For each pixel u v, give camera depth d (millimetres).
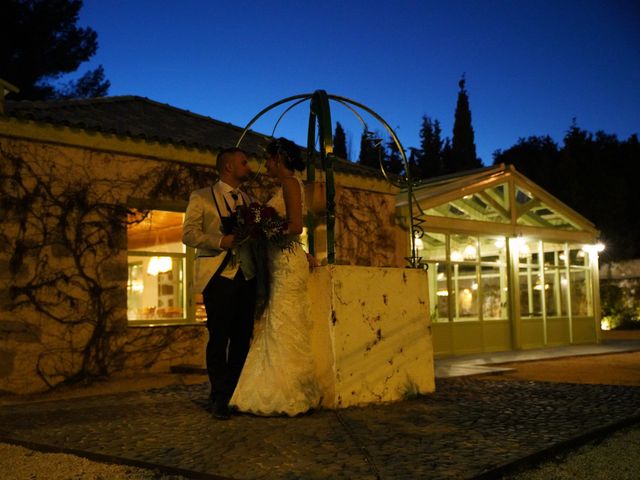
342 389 4934
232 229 4703
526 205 14836
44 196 8086
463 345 13000
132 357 8680
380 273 5352
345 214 11352
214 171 9727
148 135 9023
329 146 5441
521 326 14344
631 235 26672
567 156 28500
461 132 40594
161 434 4188
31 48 20391
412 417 4672
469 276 13477
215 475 3258
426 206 12273
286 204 4879
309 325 4992
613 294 23297
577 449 4035
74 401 6500
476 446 3812
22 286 7820
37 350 7859
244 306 4934
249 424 4438
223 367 4738
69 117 9156
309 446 3805
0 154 7805
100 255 8484
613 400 5598
